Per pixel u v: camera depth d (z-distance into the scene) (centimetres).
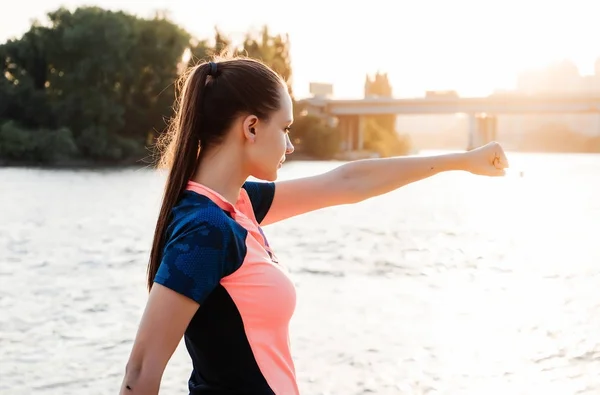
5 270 1388
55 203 2853
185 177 194
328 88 9775
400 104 7950
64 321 973
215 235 178
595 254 1636
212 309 183
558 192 3881
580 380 744
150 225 2192
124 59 5094
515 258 1577
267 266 187
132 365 177
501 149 242
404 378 745
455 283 1275
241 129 194
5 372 761
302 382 732
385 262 1520
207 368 189
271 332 188
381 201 3297
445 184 4603
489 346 857
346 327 936
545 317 1007
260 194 233
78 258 1548
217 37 5472
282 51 6425
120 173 4556
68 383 734
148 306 176
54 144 4788
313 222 2362
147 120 5409
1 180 3888
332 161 6994
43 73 5278
